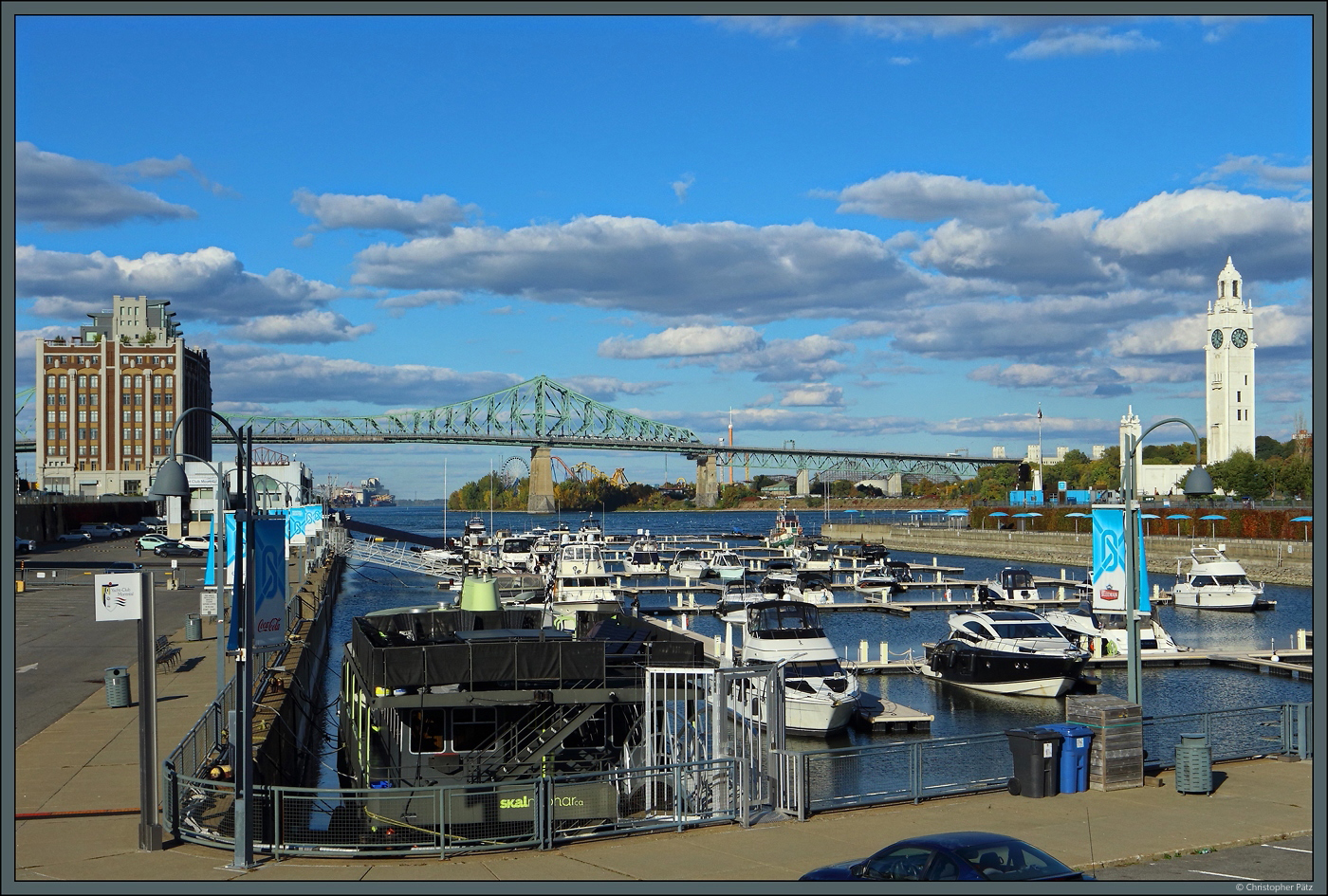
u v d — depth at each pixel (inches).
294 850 716.7
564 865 690.8
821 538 7829.7
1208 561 3513.8
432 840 881.5
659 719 988.6
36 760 994.1
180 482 733.9
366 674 971.3
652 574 4552.2
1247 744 1379.2
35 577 3117.6
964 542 6318.9
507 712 948.0
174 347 7751.0
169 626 2059.5
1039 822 782.5
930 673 2049.7
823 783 1229.1
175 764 777.6
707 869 674.8
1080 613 2487.7
